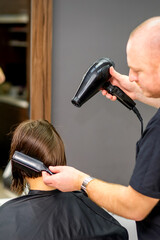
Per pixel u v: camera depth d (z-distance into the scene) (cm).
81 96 151
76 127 247
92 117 249
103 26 239
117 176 264
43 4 217
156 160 108
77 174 120
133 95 157
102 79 152
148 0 244
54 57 232
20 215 138
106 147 257
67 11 229
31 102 228
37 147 137
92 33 238
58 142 140
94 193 117
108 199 115
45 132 139
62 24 230
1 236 133
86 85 150
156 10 248
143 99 156
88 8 233
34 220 136
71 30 233
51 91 237
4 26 479
